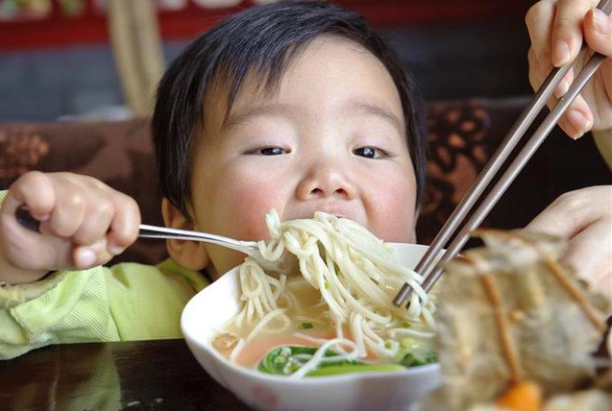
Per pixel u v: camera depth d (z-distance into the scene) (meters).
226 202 0.35
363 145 0.36
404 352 0.25
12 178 0.54
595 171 0.51
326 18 0.40
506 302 0.17
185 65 0.41
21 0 1.52
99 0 1.51
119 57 0.99
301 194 0.34
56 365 0.27
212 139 0.37
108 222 0.25
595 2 0.34
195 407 0.23
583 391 0.16
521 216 0.52
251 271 0.29
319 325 0.28
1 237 0.26
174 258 0.41
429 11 1.39
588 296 0.17
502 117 0.53
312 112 0.36
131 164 0.54
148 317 0.38
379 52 0.41
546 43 0.35
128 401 0.24
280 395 0.20
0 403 0.24
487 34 1.40
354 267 0.29
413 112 0.43
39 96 1.56
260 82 0.36
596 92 0.38
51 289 0.29
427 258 0.27
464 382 0.16
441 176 0.53
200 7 1.46
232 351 0.25
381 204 0.36
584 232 0.26
